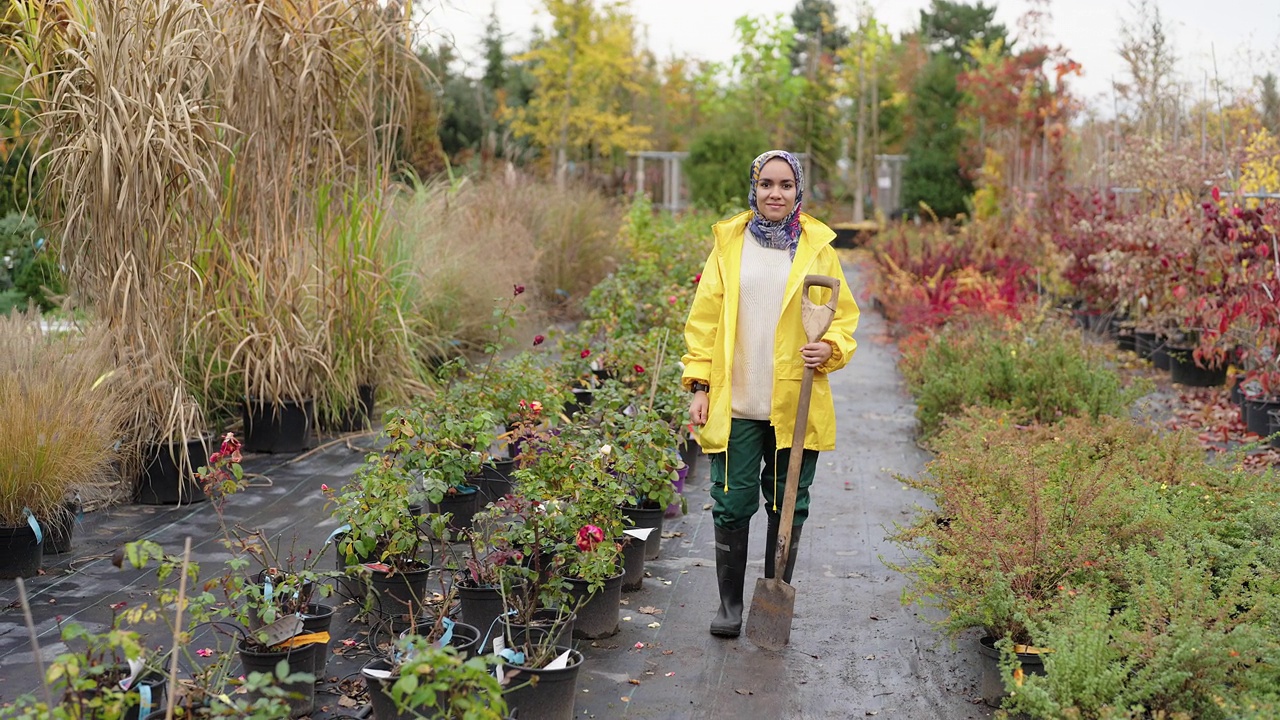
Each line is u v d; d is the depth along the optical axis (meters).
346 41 7.15
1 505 4.53
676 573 4.93
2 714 2.75
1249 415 7.52
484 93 28.45
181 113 5.68
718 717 3.52
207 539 5.17
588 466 4.33
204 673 3.11
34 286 9.02
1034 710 3.12
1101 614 3.43
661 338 7.23
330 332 7.25
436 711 3.10
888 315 14.10
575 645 4.06
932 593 3.95
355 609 4.27
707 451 4.10
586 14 26.00
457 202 11.36
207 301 6.59
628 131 27.42
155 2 5.65
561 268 13.45
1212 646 3.16
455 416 5.61
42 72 5.61
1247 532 4.36
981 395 7.38
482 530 4.96
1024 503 4.35
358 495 4.18
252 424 6.77
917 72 34.31
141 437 5.64
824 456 7.27
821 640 4.17
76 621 4.12
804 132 33.47
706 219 19.39
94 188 5.46
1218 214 8.33
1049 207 14.79
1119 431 5.74
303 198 6.95
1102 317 11.91
